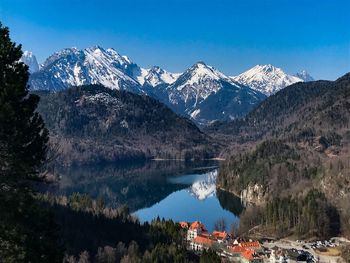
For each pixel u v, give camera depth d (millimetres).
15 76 42625
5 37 43062
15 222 40625
